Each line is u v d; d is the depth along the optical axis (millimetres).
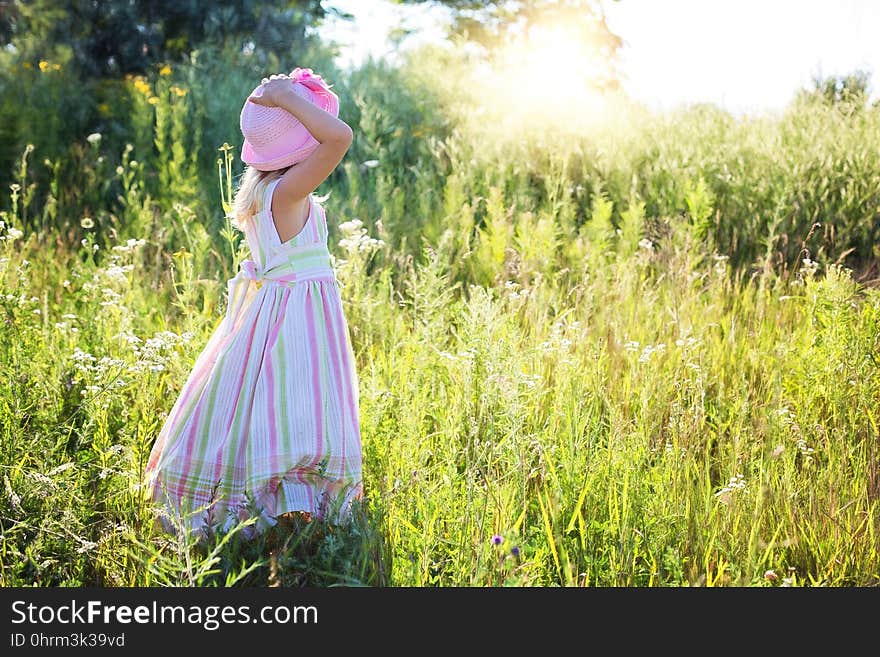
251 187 3234
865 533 3084
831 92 9477
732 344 4703
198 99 9344
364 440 3475
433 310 4605
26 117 8359
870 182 7395
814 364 3990
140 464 3146
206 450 3146
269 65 11688
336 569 2867
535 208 7758
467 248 6301
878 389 3854
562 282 6152
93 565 2947
